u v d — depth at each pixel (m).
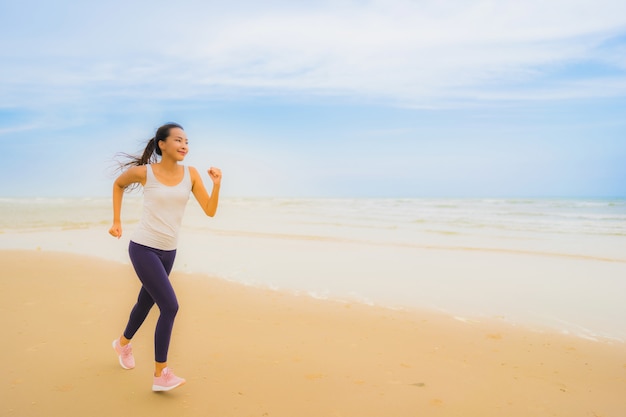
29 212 20.03
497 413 3.01
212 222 16.64
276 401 3.10
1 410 2.90
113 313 5.14
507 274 7.51
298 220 17.31
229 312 5.32
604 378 3.62
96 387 3.25
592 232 13.09
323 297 6.03
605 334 4.63
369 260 8.78
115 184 3.25
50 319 4.88
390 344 4.31
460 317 5.18
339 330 4.70
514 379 3.57
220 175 3.21
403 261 8.69
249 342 4.29
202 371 3.59
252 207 26.50
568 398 3.26
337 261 8.65
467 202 30.12
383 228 14.39
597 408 3.12
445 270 7.79
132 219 16.92
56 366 3.62
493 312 5.37
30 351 3.94
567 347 4.29
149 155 3.36
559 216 18.12
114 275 7.27
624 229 13.66
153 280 3.03
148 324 4.78
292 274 7.47
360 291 6.35
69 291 6.16
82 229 13.84
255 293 6.23
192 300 5.87
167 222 3.11
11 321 4.79
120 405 3.00
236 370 3.61
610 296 6.07
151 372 3.53
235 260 8.75
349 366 3.75
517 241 11.44
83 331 4.49
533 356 4.07
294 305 5.64
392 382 3.46
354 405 3.07
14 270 7.53
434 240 11.62
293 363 3.78
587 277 7.24
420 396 3.23
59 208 22.83
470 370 3.73
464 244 10.92
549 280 7.07
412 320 5.07
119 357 3.58
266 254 9.47
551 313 5.33
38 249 9.80
